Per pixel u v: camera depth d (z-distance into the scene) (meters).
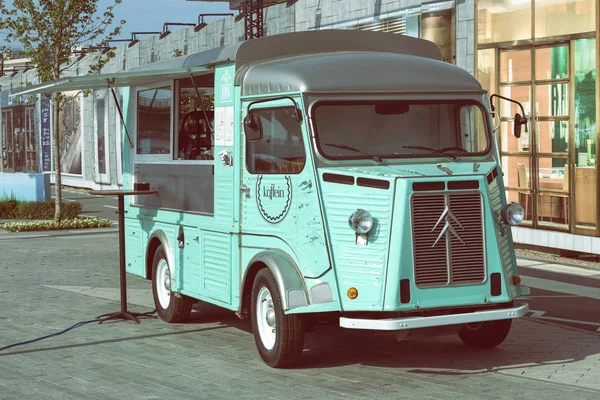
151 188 12.16
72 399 7.88
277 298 8.88
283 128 9.21
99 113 45.50
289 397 7.88
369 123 9.06
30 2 25.67
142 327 11.36
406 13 23.17
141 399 7.86
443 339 10.45
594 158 17.92
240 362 9.34
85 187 48.31
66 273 16.36
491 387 8.14
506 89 20.22
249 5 31.69
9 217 29.52
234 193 9.89
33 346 10.21
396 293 8.32
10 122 58.38
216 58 10.28
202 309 12.68
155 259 11.85
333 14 26.91
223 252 10.15
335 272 8.60
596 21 17.80
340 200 8.64
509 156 20.23
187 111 11.31
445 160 9.12
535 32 19.30
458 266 8.55
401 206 8.35
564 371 8.77
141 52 42.22
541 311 12.22
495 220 8.80
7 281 15.36
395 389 8.12
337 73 9.11
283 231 9.16
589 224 17.98
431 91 9.29
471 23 21.05
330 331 10.98
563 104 18.69
